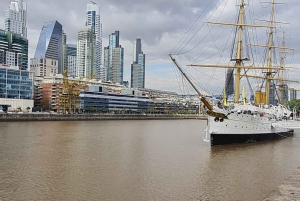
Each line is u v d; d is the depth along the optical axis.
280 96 137.25
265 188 39.06
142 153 66.62
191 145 82.44
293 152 69.38
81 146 76.19
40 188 38.09
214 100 77.50
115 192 37.00
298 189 35.09
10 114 179.25
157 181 42.25
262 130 87.12
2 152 64.19
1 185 39.09
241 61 86.69
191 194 36.50
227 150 70.88
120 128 153.12
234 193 36.94
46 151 66.56
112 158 59.53
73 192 36.72
